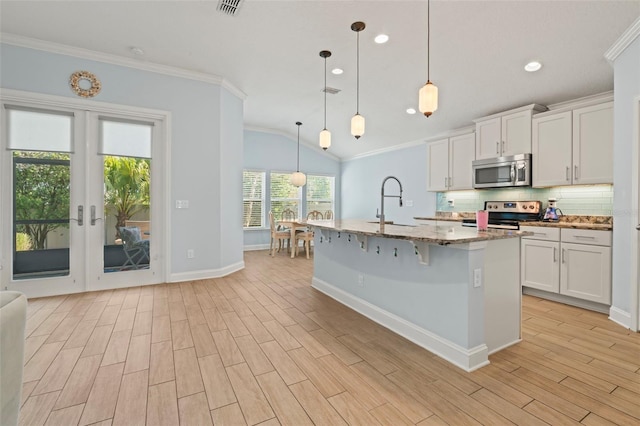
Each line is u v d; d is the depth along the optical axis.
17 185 3.28
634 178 2.56
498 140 4.20
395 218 6.52
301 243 7.80
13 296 0.97
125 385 1.77
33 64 3.25
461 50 3.26
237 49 3.45
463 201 5.14
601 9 2.47
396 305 2.57
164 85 3.87
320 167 7.85
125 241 3.76
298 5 2.71
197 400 1.65
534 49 3.07
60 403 1.60
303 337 2.43
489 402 1.64
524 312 3.06
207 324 2.67
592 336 2.47
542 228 3.49
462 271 2.01
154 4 2.72
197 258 4.14
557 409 1.58
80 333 2.46
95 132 3.57
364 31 3.05
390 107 4.95
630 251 2.61
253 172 6.96
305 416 1.53
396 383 1.81
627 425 1.46
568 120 3.47
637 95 2.51
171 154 3.91
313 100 5.04
